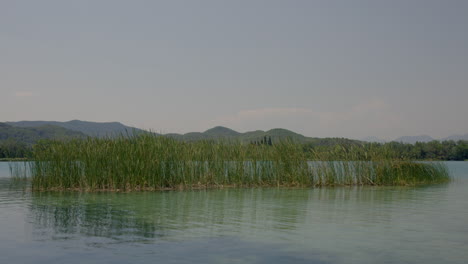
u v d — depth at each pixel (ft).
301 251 27.32
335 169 79.61
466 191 68.74
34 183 66.54
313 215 42.16
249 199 55.42
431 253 26.84
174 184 69.56
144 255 25.99
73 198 55.47
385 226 36.17
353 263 24.61
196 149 73.46
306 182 76.33
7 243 28.99
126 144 67.62
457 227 35.76
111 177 65.98
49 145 68.28
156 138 70.44
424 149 199.21
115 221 38.04
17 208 46.01
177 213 42.88
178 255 26.07
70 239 30.32
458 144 244.83
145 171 66.44
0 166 188.55
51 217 39.99
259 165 76.43
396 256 26.05
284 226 35.99
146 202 51.57
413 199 56.39
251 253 26.66
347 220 39.11
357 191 67.77
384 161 81.46
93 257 25.48
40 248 27.63
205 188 70.85
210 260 25.03
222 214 42.42
